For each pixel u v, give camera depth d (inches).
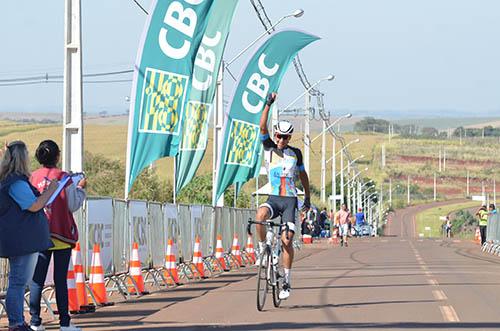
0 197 473.7
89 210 687.1
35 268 516.1
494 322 559.5
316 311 625.9
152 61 872.9
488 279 940.0
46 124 5428.2
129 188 858.8
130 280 783.1
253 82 1242.0
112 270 735.1
